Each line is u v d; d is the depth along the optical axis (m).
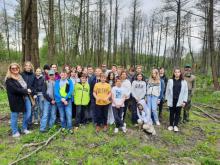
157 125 4.87
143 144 3.96
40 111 4.44
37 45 5.56
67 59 14.07
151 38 25.17
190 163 3.52
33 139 3.86
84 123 4.59
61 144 3.69
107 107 4.32
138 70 4.71
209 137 4.56
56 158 3.31
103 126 4.39
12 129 3.96
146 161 3.44
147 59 28.73
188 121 5.45
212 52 9.79
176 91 4.56
